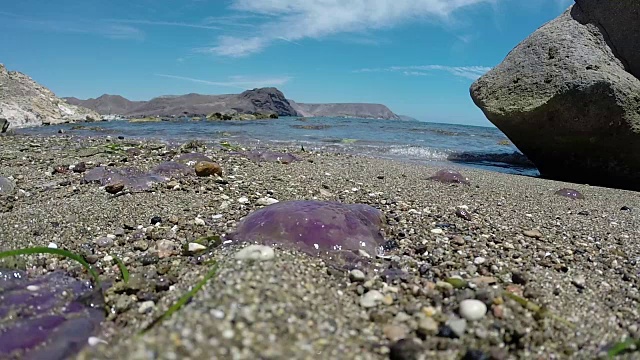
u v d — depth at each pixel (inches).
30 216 13.6
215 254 10.3
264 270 8.2
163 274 9.7
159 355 5.3
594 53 29.4
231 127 63.1
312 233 10.6
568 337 7.5
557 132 29.0
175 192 17.1
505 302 8.1
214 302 6.8
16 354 6.5
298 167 24.7
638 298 9.2
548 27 33.1
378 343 6.9
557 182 26.8
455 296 8.4
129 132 51.5
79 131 52.6
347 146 42.0
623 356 6.9
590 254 11.9
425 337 7.2
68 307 8.1
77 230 12.5
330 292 8.3
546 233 13.8
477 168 33.5
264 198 16.6
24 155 27.1
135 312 8.0
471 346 7.0
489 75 33.8
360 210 12.8
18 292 8.5
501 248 12.0
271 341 6.1
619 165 28.1
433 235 12.9
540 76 29.9
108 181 18.6
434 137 57.8
